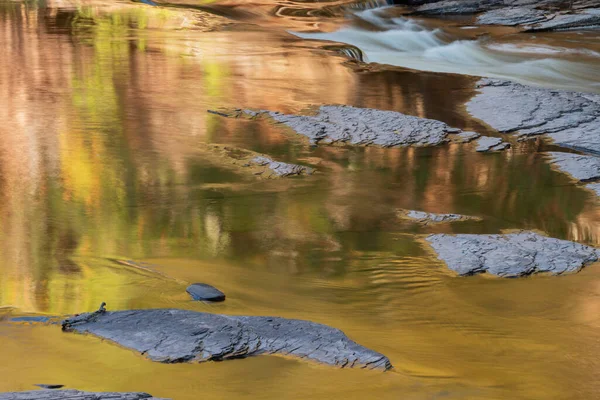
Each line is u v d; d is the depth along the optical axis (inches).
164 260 303.1
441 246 343.0
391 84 674.8
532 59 981.2
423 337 246.1
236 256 316.5
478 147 510.9
